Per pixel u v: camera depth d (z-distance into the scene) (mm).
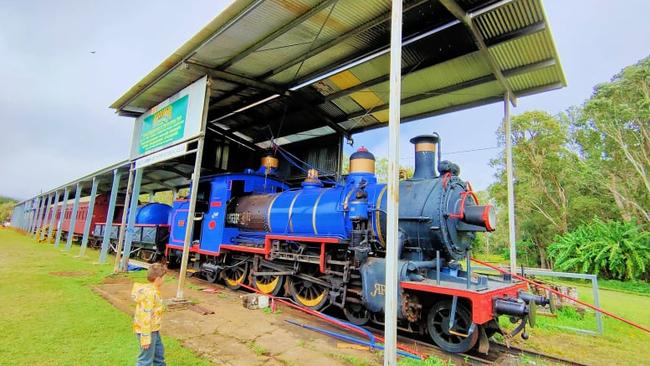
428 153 6828
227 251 9875
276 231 8766
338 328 6316
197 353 4641
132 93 10492
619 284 18312
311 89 10109
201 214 11586
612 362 5266
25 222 40656
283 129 13164
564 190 27062
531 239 28484
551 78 7992
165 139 9805
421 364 4484
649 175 23641
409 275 5566
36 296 7281
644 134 23453
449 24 6672
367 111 10859
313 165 13055
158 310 3605
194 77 8945
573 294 8484
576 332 6867
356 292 6508
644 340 6523
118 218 21250
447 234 5906
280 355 4680
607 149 25547
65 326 5371
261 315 6824
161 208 16156
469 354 5242
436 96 9164
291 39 7410
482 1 6129
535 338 6379
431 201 6020
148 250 15453
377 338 5551
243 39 7340
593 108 25047
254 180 11062
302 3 6148
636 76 23609
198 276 11836
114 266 12164
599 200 25641
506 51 7230
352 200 6887
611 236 20031
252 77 9391
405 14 6574
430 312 5543
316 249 7730
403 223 6273
